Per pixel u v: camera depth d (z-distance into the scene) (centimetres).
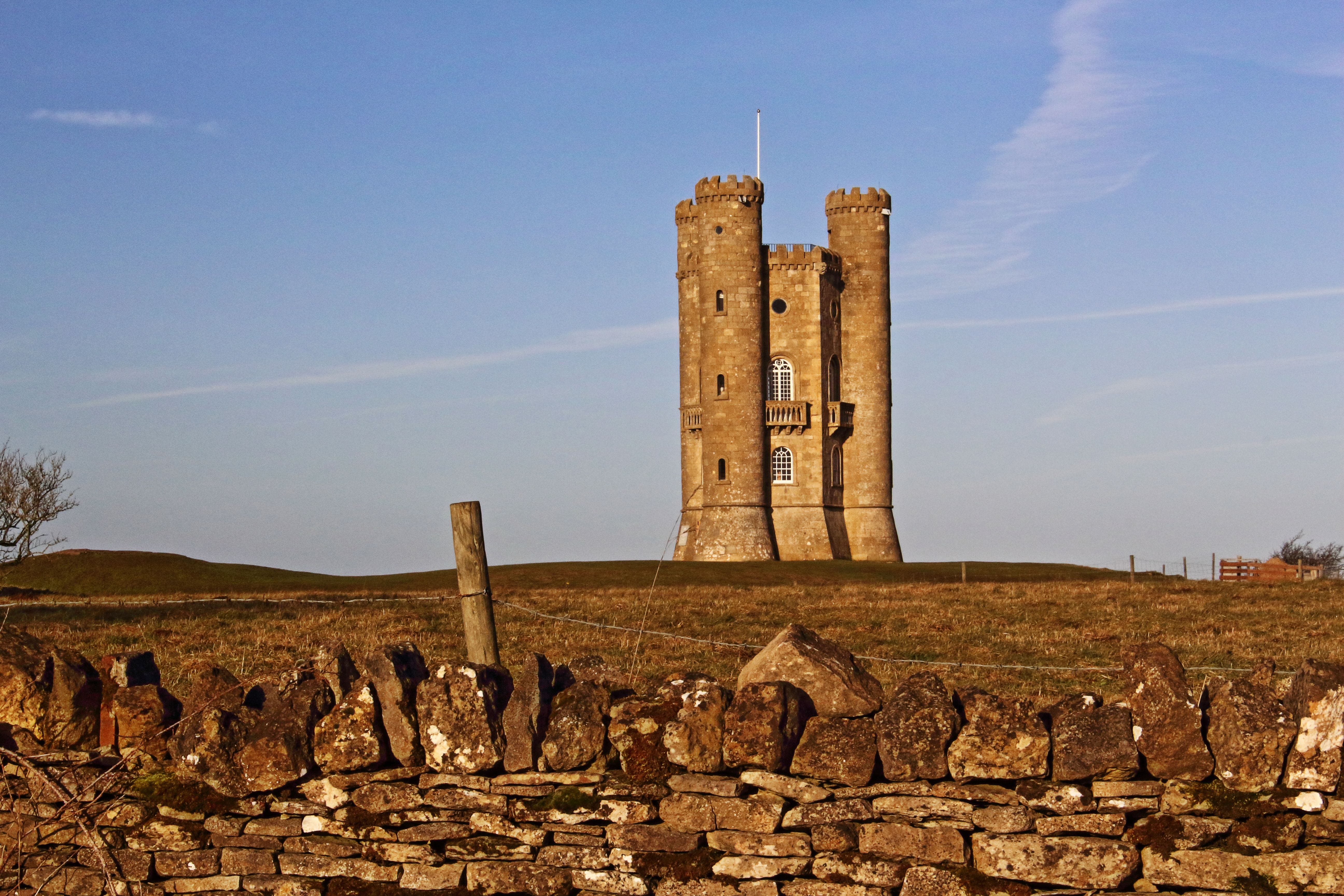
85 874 826
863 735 761
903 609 3503
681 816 771
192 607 3244
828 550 8706
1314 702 711
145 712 836
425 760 807
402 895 793
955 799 741
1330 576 7362
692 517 8725
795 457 8781
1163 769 725
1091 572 6900
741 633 2759
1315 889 695
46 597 4528
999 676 1808
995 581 6203
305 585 6475
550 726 795
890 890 740
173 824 823
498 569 7175
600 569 7181
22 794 849
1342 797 707
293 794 820
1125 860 717
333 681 850
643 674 1794
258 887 811
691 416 8788
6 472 6525
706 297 8619
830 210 9256
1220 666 2009
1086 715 739
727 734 766
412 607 3356
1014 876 727
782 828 759
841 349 9094
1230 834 714
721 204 8594
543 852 783
